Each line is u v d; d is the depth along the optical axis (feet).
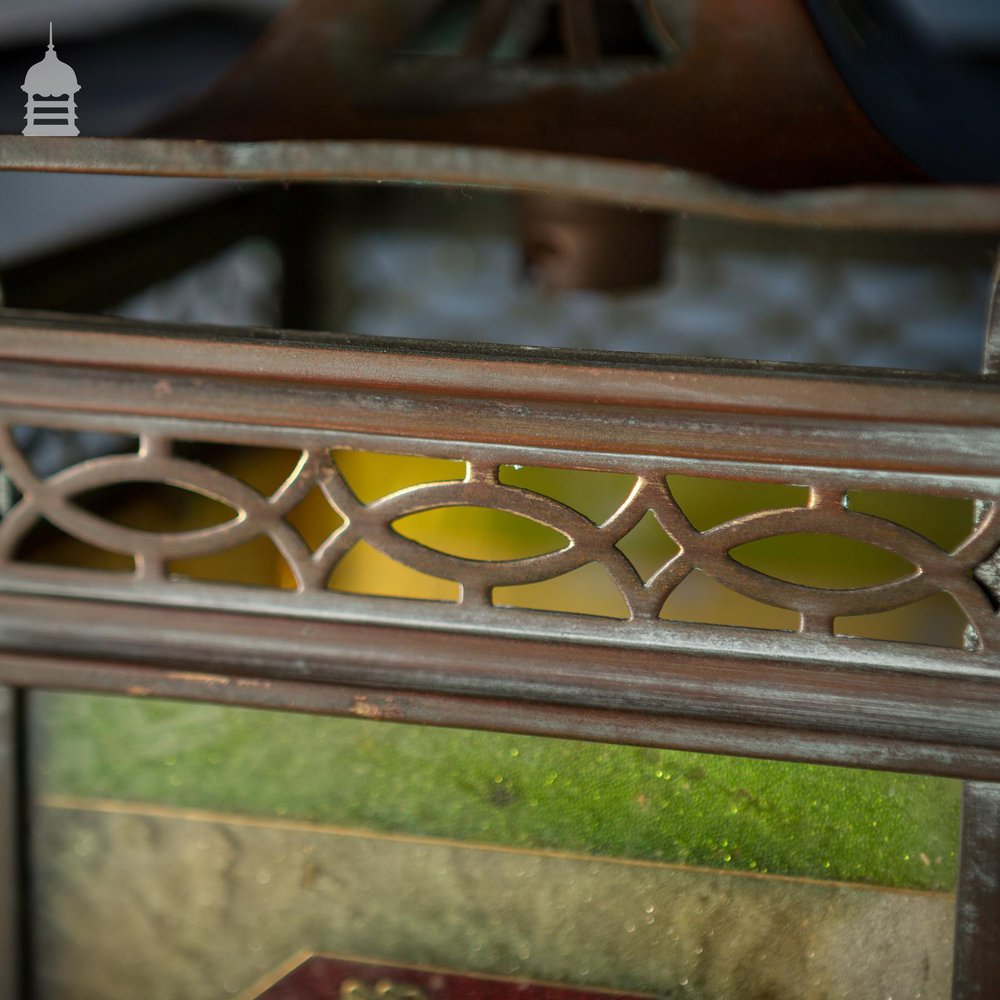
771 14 2.56
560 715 2.70
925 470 2.48
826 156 2.42
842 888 2.81
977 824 2.66
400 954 3.06
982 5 5.55
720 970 2.90
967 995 2.73
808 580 8.11
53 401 2.75
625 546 8.54
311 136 2.49
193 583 2.85
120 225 7.19
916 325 9.85
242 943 3.15
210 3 3.69
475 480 2.66
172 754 3.08
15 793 3.11
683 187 2.11
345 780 3.00
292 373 2.61
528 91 2.62
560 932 2.96
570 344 10.46
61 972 3.26
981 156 2.72
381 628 2.78
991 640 2.55
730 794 2.81
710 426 2.52
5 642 2.94
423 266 10.44
